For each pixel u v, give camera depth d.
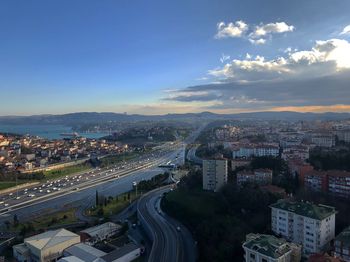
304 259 168.00
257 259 149.25
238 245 172.38
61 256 193.12
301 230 180.50
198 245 194.50
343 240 158.00
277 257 143.25
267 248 147.88
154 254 186.38
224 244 173.75
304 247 178.75
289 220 185.50
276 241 154.25
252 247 151.25
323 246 174.75
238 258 168.00
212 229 194.12
